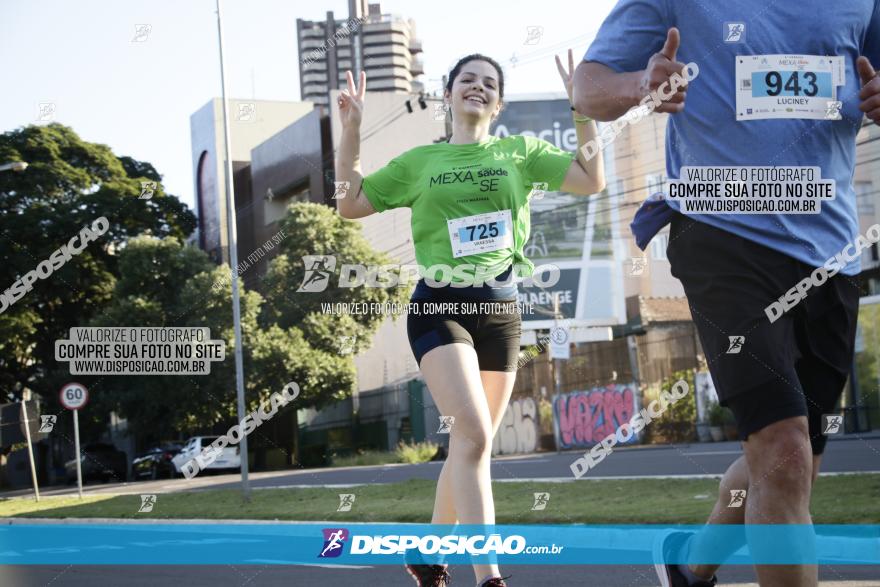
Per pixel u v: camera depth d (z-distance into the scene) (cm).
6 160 2903
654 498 1027
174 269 3047
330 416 3712
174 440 3841
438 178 375
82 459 3550
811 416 278
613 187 3484
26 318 2961
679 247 274
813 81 275
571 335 3231
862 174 2753
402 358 3872
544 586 612
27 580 723
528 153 393
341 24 10525
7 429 2000
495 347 373
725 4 277
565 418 3272
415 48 10662
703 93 277
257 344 3022
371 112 3688
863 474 1054
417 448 3106
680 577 306
